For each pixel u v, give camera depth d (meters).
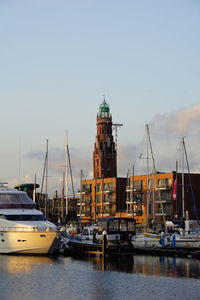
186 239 73.44
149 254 72.50
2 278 51.38
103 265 61.19
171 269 58.16
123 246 70.88
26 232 65.19
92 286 47.84
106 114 194.38
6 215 66.81
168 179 136.62
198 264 62.31
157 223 124.69
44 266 59.09
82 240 75.06
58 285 48.28
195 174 138.50
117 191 155.25
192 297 43.22
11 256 65.31
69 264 61.44
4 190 70.31
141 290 45.94
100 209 158.88
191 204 135.88
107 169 191.00
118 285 48.28
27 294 44.31
